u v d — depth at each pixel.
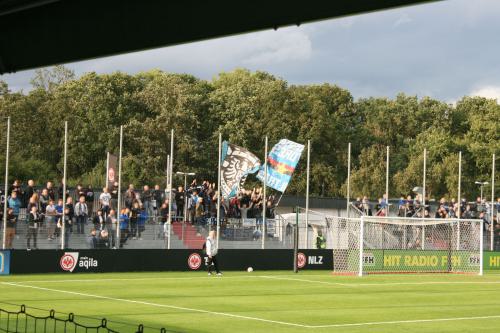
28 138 131.62
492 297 59.12
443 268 86.75
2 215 72.06
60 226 73.12
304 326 41.28
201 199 83.19
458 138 160.88
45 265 70.94
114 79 143.00
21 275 69.00
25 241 71.38
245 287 62.22
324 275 77.50
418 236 91.31
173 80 144.00
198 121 141.38
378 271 82.44
